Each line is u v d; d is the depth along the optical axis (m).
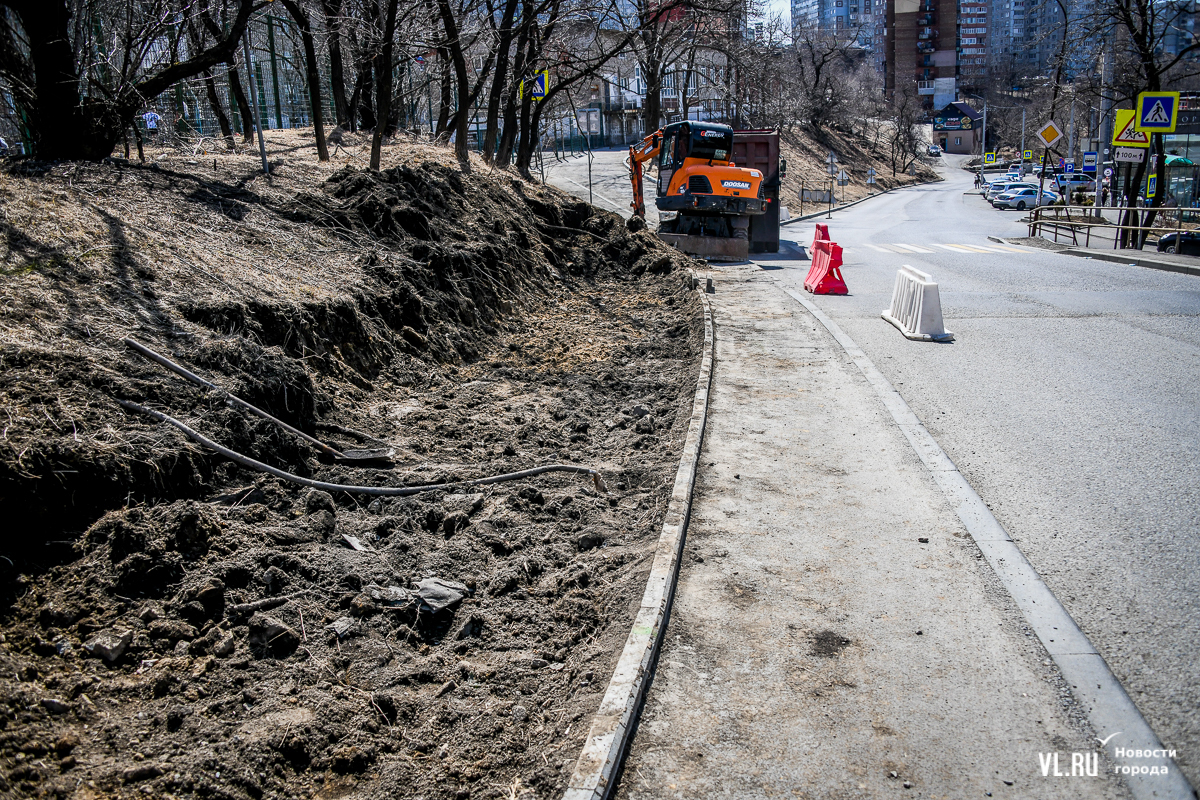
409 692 3.40
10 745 2.72
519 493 5.37
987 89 120.62
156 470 4.16
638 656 3.47
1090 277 15.95
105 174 8.03
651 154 22.78
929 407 7.38
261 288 6.70
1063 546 4.59
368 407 6.70
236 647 3.47
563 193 19.80
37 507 3.64
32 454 3.72
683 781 2.88
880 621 3.88
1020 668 3.49
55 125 8.30
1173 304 12.43
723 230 20.81
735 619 3.92
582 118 58.53
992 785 2.84
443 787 2.90
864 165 85.50
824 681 3.44
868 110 108.75
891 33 140.62
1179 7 23.45
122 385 4.57
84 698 3.02
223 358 5.35
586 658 3.66
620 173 44.41
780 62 55.22
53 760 2.75
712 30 35.56
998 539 4.68
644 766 2.95
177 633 3.44
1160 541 4.61
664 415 7.50
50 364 4.43
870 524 4.94
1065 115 56.53
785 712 3.24
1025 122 78.31
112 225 6.55
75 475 3.83
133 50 10.27
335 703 3.24
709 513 5.16
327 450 5.45
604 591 4.23
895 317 11.48
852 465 5.93
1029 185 51.59
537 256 13.38
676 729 3.15
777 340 10.38
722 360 9.30
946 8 136.62
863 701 3.30
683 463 5.79
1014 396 7.64
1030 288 14.61
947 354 9.47
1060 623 3.81
